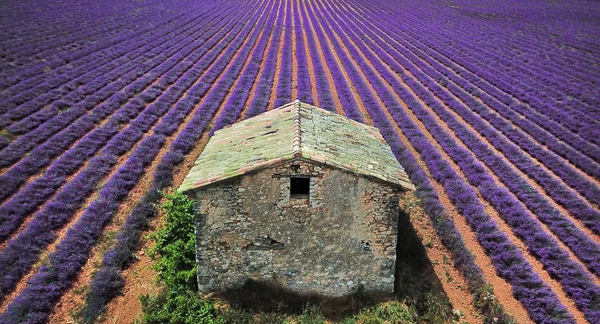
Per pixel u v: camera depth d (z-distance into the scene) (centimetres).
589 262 1541
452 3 7950
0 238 1562
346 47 4878
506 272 1470
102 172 2066
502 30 5538
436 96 3394
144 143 2386
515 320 1273
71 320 1264
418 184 2059
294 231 1241
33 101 2678
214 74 3666
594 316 1284
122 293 1367
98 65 3575
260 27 5784
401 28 5931
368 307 1283
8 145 2202
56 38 4053
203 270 1291
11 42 3688
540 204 1895
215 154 1405
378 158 1360
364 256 1281
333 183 1180
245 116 2797
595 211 1825
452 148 2453
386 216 1230
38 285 1334
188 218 1536
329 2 8712
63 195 1831
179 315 1190
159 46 4344
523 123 2777
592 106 2992
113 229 1689
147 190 1986
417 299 1316
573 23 5938
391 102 3144
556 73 3762
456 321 1275
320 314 1256
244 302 1277
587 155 2408
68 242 1533
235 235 1243
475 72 3881
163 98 3025
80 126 2489
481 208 1844
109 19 5203
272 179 1171
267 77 3669
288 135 1319
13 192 1867
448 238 1645
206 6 7156
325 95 3203
